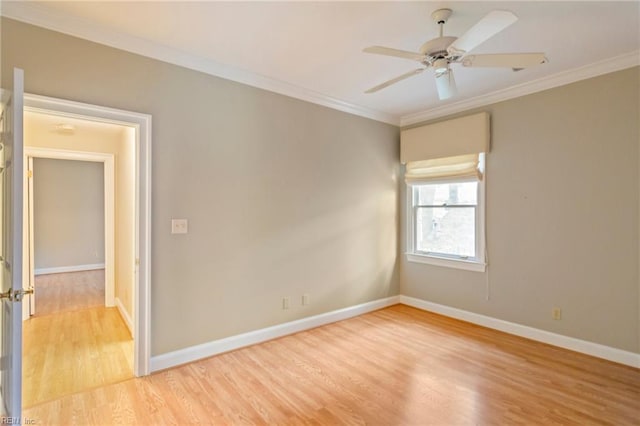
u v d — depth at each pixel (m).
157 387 2.42
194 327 2.86
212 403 2.23
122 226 4.03
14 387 1.63
